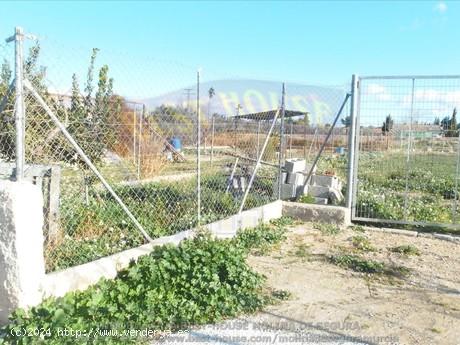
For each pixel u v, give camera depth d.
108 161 8.01
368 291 5.18
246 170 11.09
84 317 4.02
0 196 3.96
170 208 7.73
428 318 4.45
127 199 7.83
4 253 3.96
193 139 7.40
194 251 5.39
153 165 8.97
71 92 6.50
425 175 13.72
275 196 9.78
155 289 4.60
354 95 8.48
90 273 4.77
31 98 5.36
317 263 6.20
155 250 5.54
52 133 5.77
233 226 7.34
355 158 8.65
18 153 4.23
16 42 4.24
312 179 10.75
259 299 4.73
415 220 8.65
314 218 8.70
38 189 4.17
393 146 8.75
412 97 8.14
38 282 4.12
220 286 4.78
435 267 6.12
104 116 7.21
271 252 6.68
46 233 5.34
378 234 7.96
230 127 11.99
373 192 10.57
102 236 6.18
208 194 8.80
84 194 7.11
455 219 8.73
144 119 8.23
